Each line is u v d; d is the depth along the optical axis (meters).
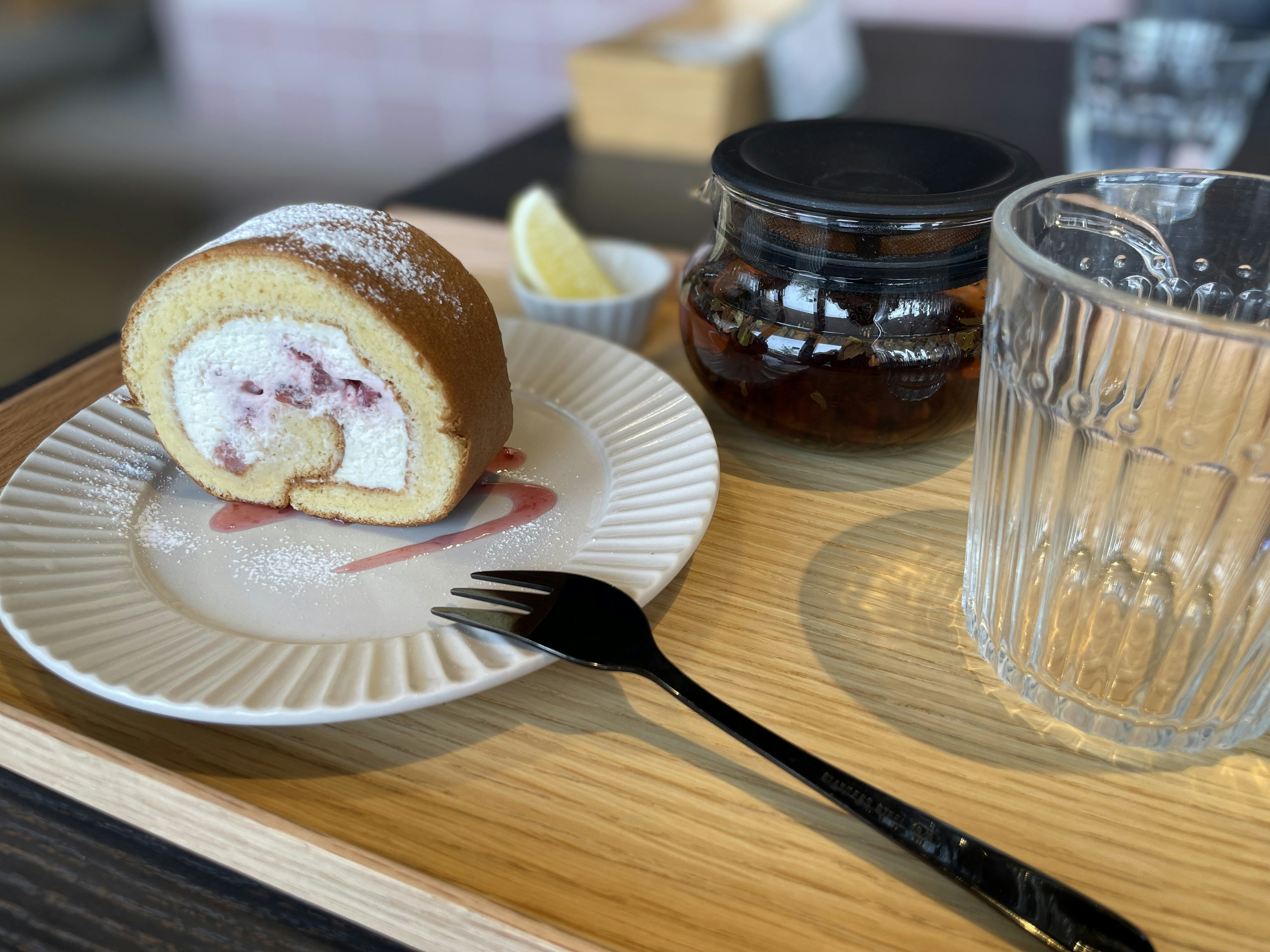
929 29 2.86
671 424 0.75
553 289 0.99
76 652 0.52
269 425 0.69
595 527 0.67
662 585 0.59
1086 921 0.43
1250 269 0.59
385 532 0.69
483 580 0.61
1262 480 0.45
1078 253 0.59
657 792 0.51
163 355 0.68
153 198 3.14
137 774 0.50
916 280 0.66
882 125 0.77
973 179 0.68
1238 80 1.64
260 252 0.63
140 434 0.76
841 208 0.62
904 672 0.59
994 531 0.56
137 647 0.54
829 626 0.62
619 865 0.47
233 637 0.57
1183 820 0.50
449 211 1.64
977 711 0.56
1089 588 0.52
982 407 0.56
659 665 0.52
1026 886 0.44
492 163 1.90
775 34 2.09
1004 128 1.99
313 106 3.83
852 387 0.69
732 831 0.49
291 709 0.48
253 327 0.66
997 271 0.51
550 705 0.56
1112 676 0.53
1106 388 0.48
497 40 3.52
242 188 3.29
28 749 0.53
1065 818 0.50
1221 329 0.41
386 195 3.39
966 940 0.44
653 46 2.05
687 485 0.67
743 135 0.75
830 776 0.47
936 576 0.67
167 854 0.55
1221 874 0.47
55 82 3.92
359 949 0.51
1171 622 0.51
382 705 0.49
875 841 0.49
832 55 2.23
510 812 0.49
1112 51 1.67
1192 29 1.65
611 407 0.80
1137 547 0.51
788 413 0.73
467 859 0.47
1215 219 0.58
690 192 1.78
